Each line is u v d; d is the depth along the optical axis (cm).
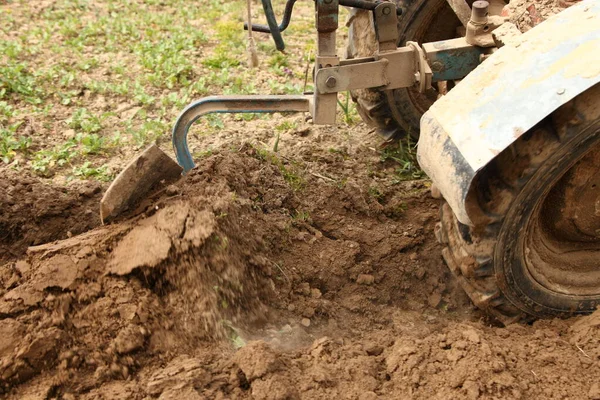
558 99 190
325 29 219
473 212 201
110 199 222
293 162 274
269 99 236
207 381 197
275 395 194
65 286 210
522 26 217
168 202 223
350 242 243
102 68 347
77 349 204
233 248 221
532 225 210
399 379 203
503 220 203
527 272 212
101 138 295
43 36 373
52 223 245
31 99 318
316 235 244
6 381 199
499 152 192
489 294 213
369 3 221
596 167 208
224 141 293
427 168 207
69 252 215
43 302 208
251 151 257
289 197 249
